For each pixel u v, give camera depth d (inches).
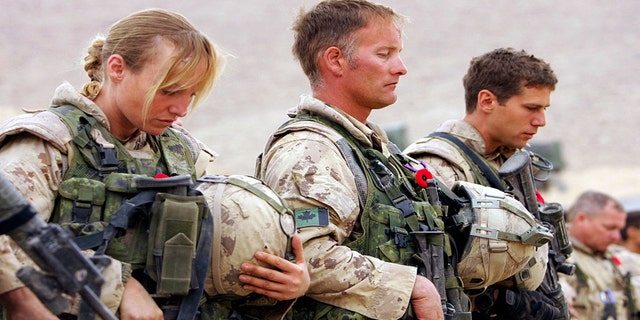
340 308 233.6
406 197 250.7
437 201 263.3
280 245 213.6
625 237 562.6
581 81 2797.7
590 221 473.1
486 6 3762.3
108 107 220.7
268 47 3277.6
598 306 467.2
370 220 245.8
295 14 280.2
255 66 3058.6
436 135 324.2
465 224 263.0
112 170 212.5
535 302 291.9
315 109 255.3
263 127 2293.3
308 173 237.8
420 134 2191.2
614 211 473.7
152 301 199.9
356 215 243.0
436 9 3767.2
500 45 3307.1
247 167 1889.8
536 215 317.7
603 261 481.1
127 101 213.9
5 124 209.0
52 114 211.0
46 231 171.9
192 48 213.6
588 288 468.4
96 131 214.2
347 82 263.7
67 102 217.2
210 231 205.6
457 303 253.0
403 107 2498.8
